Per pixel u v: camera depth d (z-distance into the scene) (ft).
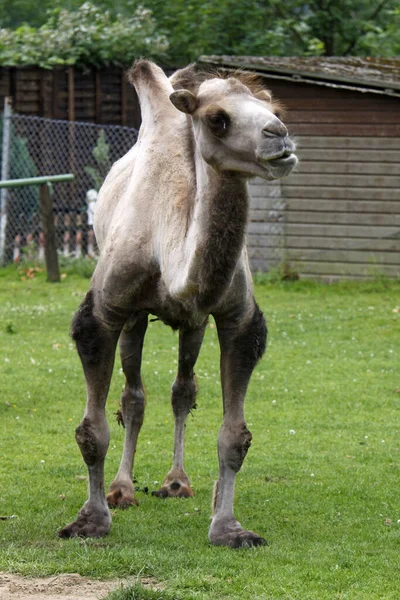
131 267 28.07
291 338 61.41
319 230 80.94
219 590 24.45
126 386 33.58
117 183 30.91
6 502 32.55
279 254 81.61
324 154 80.59
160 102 29.96
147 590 23.39
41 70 88.94
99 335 28.76
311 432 42.86
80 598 23.63
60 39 91.04
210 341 60.70
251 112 23.82
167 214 27.35
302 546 28.27
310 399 48.24
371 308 69.72
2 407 46.01
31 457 38.45
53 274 79.05
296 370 53.83
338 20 132.16
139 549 27.14
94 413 28.78
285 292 76.69
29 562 26.00
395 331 63.26
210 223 24.85
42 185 77.71
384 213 79.97
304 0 131.95
